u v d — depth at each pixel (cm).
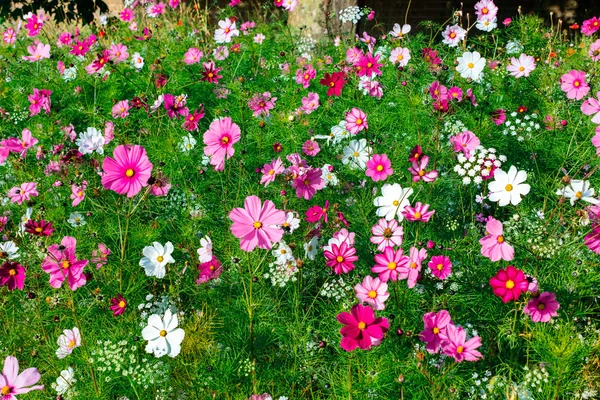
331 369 234
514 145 352
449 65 419
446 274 229
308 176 271
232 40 542
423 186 302
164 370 211
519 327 231
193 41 536
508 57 498
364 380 210
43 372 226
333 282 253
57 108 400
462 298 241
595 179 319
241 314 242
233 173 336
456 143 290
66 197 314
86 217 295
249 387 220
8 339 239
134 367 217
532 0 1176
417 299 240
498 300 242
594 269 246
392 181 321
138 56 461
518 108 380
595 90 404
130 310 248
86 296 259
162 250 237
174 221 303
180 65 466
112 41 566
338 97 410
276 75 488
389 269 209
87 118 416
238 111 390
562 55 511
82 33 653
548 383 202
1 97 459
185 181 320
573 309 234
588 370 200
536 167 346
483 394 211
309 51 546
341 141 367
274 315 244
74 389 210
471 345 194
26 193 289
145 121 376
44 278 262
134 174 203
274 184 310
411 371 211
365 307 185
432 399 202
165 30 562
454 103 336
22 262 254
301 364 233
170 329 206
